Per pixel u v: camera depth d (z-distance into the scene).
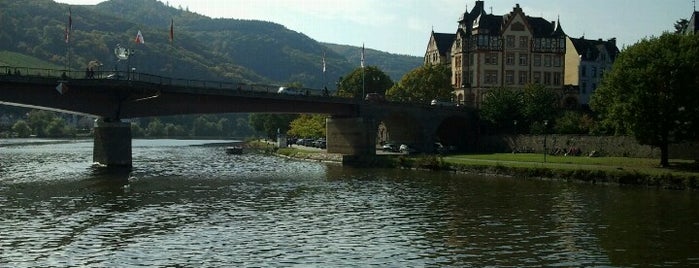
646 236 47.75
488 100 138.75
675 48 85.19
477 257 41.50
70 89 93.38
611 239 46.78
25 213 56.31
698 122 82.12
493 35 163.00
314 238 46.94
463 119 140.75
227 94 107.06
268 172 99.44
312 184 81.19
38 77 88.44
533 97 134.62
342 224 52.47
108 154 100.88
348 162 119.44
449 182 82.88
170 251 42.59
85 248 43.19
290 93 117.06
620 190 73.19
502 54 163.25
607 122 88.06
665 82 82.19
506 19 165.25
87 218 54.16
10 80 85.88
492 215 56.75
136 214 56.50
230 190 74.31
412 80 163.75
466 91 162.62
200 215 56.41
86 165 106.81
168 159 133.50
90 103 96.62
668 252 42.88
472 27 166.25
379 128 173.38
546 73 166.12
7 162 115.88
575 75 178.75
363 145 123.69
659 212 57.94
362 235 48.09
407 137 140.25
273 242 45.56
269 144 199.75
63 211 57.56
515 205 62.34
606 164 90.88
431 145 134.62
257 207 61.28
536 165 90.75
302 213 57.88
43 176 87.50
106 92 97.81
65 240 45.50
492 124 137.00
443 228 50.81
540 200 65.62
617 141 103.25
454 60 170.12
